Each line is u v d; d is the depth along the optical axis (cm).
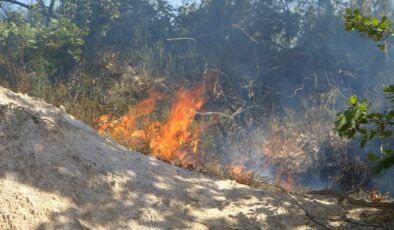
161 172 450
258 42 1408
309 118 1155
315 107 1234
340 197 493
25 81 687
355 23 417
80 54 1237
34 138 399
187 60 1348
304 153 1005
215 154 929
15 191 341
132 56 1259
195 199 418
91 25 1361
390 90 410
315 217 400
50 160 386
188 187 436
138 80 1164
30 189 350
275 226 395
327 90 1324
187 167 562
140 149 570
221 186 462
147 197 397
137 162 450
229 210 415
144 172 435
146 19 1435
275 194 472
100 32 1356
